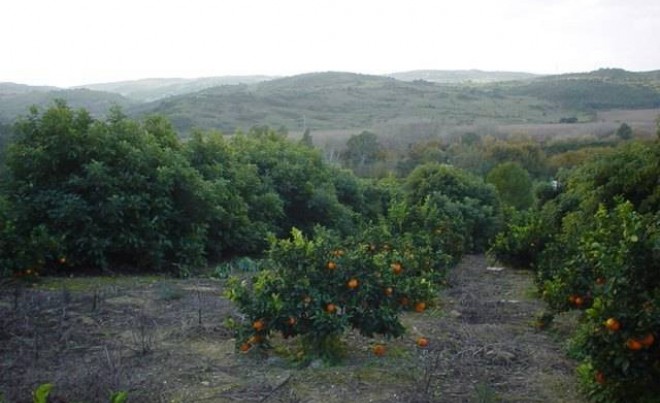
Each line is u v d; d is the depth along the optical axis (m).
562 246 8.49
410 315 7.19
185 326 6.16
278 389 4.57
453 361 5.31
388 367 5.06
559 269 7.54
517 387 4.77
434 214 12.37
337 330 4.87
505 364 5.32
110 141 9.67
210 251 10.97
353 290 5.04
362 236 7.99
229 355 5.33
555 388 4.75
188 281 8.91
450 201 17.17
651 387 4.12
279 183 13.37
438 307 7.78
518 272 11.62
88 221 9.12
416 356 5.40
